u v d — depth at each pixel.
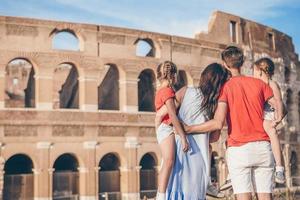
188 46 52.03
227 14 57.91
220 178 50.94
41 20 42.97
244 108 8.66
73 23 44.62
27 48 42.22
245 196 8.46
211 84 9.09
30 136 41.50
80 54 44.78
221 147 51.41
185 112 9.09
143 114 47.62
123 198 45.97
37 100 42.28
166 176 8.90
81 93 44.81
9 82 64.06
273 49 64.38
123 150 46.22
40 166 41.59
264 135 8.61
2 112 40.41
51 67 43.16
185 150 8.73
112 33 46.59
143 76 52.94
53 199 42.88
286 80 67.00
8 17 41.44
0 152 40.00
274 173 8.69
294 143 64.69
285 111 9.55
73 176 44.16
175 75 9.63
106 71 56.91
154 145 48.25
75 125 43.59
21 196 40.97
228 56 9.34
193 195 8.88
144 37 48.72
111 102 51.34
